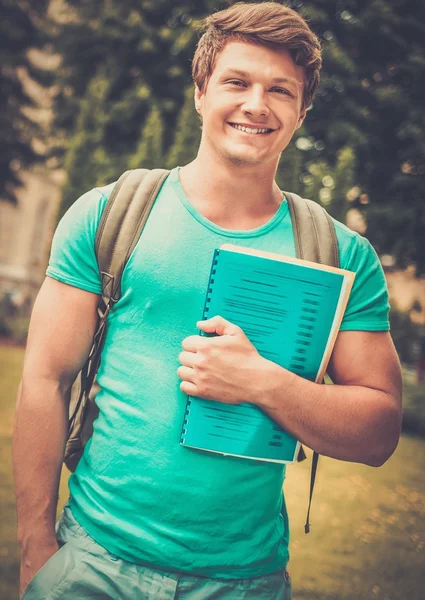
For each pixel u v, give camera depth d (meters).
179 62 16.41
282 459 1.61
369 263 1.72
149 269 1.61
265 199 1.68
